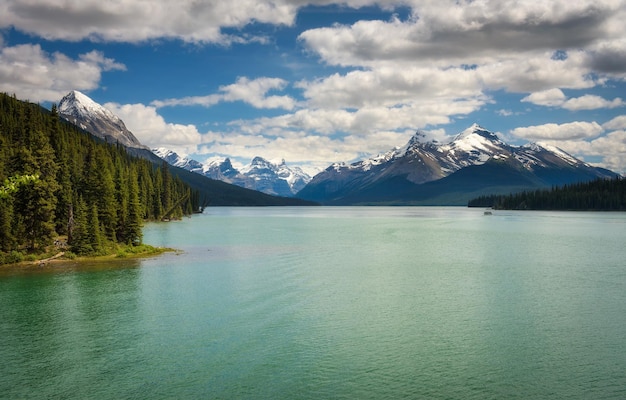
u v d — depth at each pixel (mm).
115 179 133875
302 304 54312
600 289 61844
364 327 46000
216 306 53438
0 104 172625
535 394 32406
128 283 65625
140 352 39438
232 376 35031
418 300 56219
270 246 110750
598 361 37594
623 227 170625
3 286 63719
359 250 102875
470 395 32281
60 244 95875
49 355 38844
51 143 135125
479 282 66625
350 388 33250
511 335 43625
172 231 156750
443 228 174875
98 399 31750
